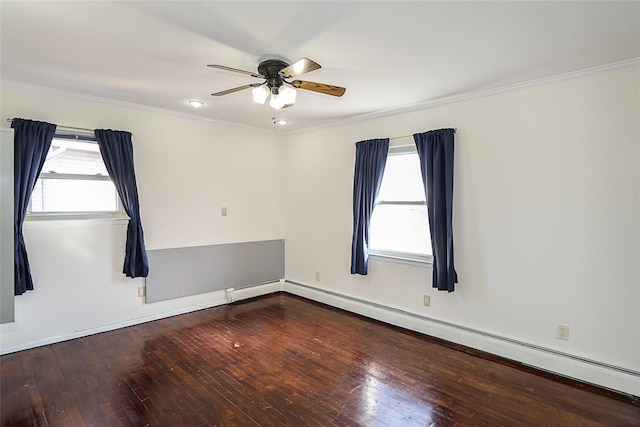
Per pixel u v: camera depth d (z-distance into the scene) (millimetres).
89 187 3570
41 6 1811
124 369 2859
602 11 1834
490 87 3053
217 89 3197
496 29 2041
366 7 1815
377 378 2742
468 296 3330
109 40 2211
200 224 4352
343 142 4387
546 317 2893
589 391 2566
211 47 2311
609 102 2562
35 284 3232
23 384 2617
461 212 3342
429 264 3594
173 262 4129
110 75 2848
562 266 2805
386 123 3932
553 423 2207
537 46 2260
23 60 2541
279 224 5195
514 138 3010
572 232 2750
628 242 2521
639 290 2494
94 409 2320
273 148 5094
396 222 3943
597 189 2631
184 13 1886
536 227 2920
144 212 3893
